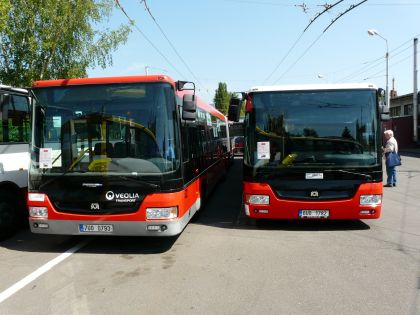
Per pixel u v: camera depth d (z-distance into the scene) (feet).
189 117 21.22
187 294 15.51
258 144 24.76
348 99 24.45
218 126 47.52
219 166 46.09
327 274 17.49
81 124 20.54
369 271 17.83
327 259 19.56
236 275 17.49
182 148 21.89
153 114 20.36
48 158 20.57
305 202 24.08
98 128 20.43
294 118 24.63
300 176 24.22
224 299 14.99
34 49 44.73
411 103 140.67
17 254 21.18
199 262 19.36
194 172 26.13
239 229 26.00
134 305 14.61
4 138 24.09
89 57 50.29
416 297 15.03
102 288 16.26
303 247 21.66
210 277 17.30
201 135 31.40
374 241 22.75
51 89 20.92
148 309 14.26
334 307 14.21
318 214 24.14
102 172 20.12
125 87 20.58
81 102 20.68
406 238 23.34
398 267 18.34
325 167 24.02
